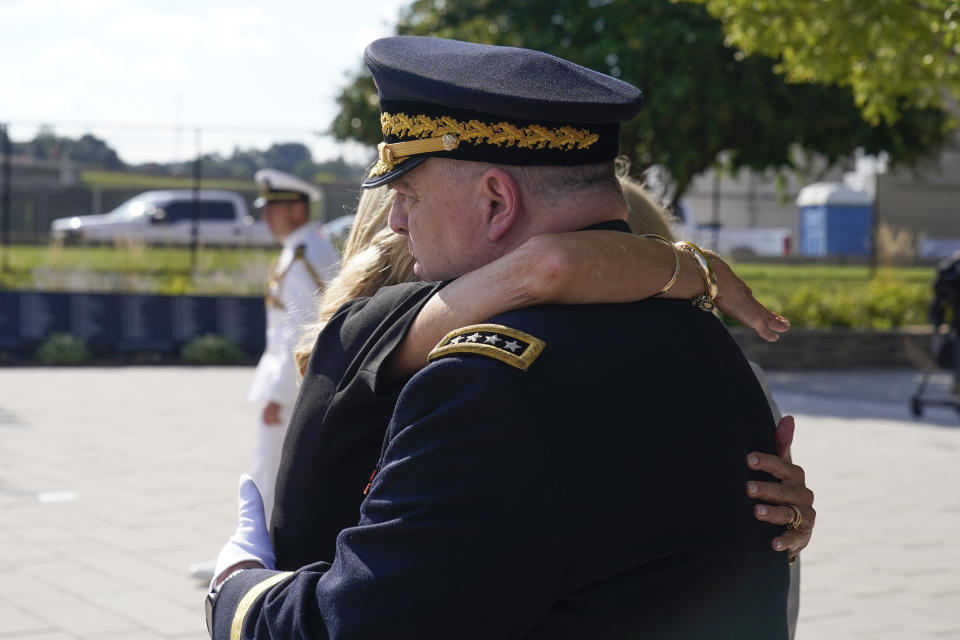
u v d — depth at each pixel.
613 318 1.40
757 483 1.46
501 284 1.39
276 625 1.38
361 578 1.29
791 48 11.54
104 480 7.36
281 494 1.59
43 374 13.63
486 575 1.26
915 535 6.23
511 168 1.44
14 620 4.60
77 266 18.55
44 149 20.09
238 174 19.69
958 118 12.88
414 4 17.23
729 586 1.41
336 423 1.50
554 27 16.39
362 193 2.22
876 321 17.30
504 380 1.30
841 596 5.09
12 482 7.23
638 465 1.33
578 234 1.41
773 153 17.67
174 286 17.80
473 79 1.42
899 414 11.34
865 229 33.53
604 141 1.48
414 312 1.47
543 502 1.28
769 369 15.62
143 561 5.50
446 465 1.28
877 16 10.70
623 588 1.33
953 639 4.52
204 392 12.20
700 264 1.52
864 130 17.03
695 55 15.45
